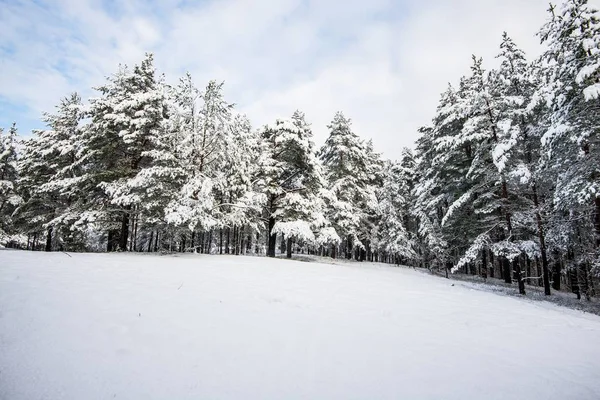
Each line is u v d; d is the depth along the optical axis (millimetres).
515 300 12820
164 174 16656
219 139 18453
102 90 20109
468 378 4688
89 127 19328
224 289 8836
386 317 7793
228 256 18766
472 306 10086
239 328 5957
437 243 22531
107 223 18766
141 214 18266
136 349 4703
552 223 16234
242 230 31359
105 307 6188
